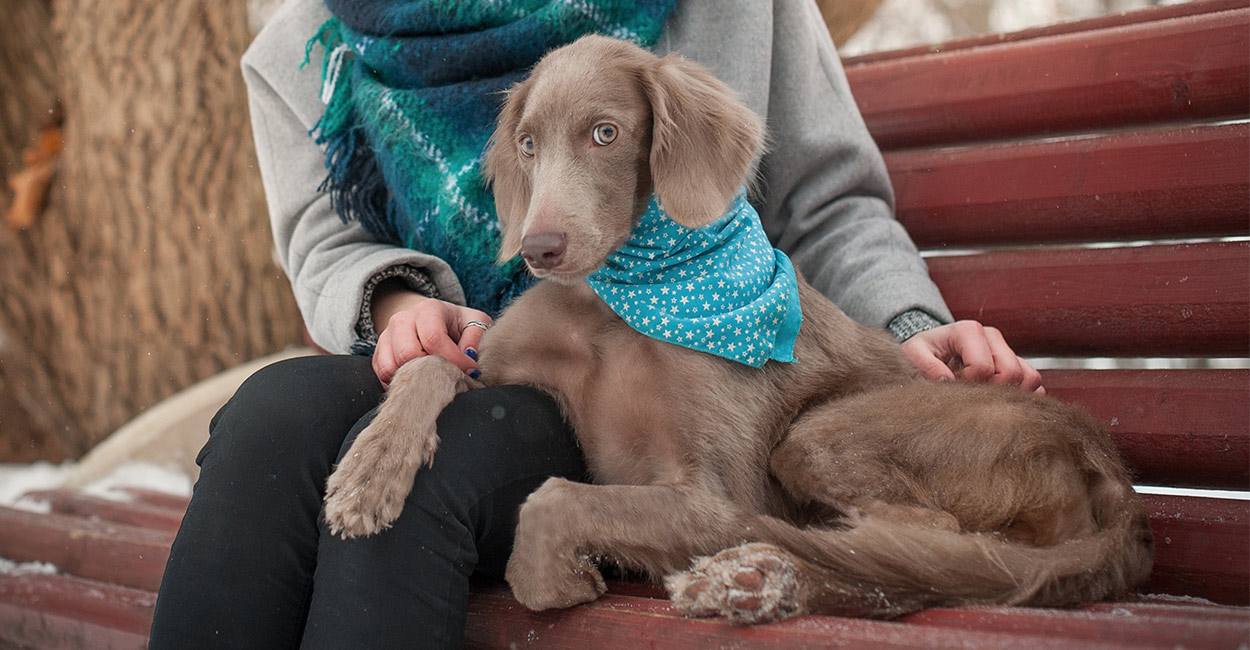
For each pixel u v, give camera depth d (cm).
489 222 251
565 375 219
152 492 380
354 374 206
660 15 255
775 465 211
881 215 270
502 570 196
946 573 169
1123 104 281
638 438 212
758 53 261
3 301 571
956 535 176
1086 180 276
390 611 166
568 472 208
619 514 181
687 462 205
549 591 175
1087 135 294
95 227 548
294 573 179
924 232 304
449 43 257
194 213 534
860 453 202
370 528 169
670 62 215
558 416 215
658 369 208
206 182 533
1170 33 274
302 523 182
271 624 175
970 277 286
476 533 186
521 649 177
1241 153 254
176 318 541
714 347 204
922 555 170
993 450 195
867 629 150
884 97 319
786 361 213
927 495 198
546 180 201
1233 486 239
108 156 536
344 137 268
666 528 183
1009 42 306
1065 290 271
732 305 206
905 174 306
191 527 177
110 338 553
